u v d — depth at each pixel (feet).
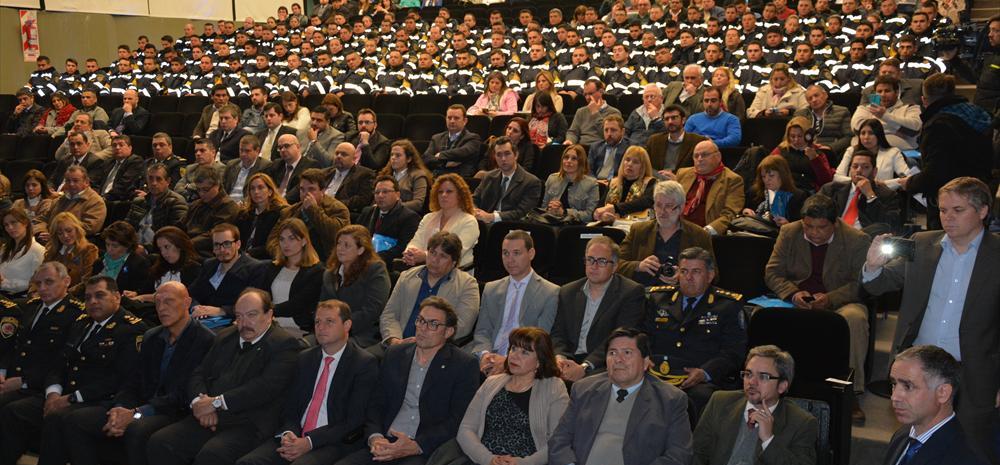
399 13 48.88
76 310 16.33
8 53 45.50
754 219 17.52
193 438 13.48
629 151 19.39
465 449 12.14
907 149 20.75
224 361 14.19
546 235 18.58
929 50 28.45
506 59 35.22
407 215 19.02
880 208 16.93
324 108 26.30
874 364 15.34
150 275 18.75
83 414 14.47
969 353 10.64
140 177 26.58
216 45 42.55
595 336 14.03
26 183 24.54
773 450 10.52
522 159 23.41
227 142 28.22
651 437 11.02
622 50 31.32
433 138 25.38
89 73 41.01
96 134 30.96
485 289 15.31
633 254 16.28
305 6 57.26
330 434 12.99
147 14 50.80
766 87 25.95
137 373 14.94
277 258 17.29
